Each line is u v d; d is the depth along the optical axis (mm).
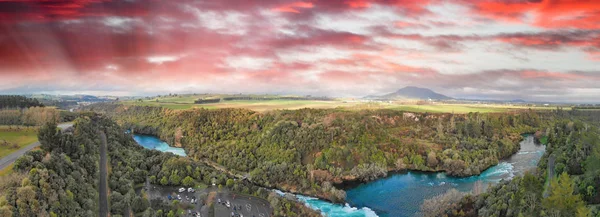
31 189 103375
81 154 161375
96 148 193125
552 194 124000
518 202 138625
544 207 124062
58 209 107375
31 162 121250
